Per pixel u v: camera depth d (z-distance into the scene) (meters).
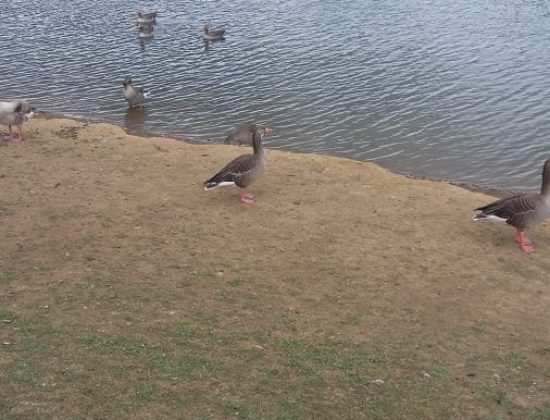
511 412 7.56
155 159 16.98
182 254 11.45
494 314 9.95
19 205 13.41
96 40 34.84
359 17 38.53
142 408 7.06
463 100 24.48
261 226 12.90
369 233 12.78
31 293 9.68
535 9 39.53
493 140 20.95
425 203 14.61
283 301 9.93
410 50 31.23
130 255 11.29
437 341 9.06
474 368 8.44
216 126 22.61
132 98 24.30
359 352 8.59
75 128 20.02
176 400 7.25
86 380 7.51
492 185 17.89
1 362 7.77
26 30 37.19
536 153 19.98
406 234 12.83
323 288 10.45
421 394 7.77
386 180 16.16
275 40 33.78
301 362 8.24
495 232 13.18
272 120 22.94
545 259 12.07
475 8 40.25
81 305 9.38
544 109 23.47
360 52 31.09
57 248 11.44
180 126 22.67
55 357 7.96
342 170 16.81
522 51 30.75
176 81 27.61
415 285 10.73
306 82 26.89
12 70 29.34
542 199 12.00
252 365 8.08
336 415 7.23
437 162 19.45
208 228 12.68
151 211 13.41
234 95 25.64
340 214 13.71
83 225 12.52
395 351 8.70
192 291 10.07
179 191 14.68
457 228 13.28
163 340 8.54
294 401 7.41
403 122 22.48
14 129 19.73
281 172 16.45
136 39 34.94
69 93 26.28
